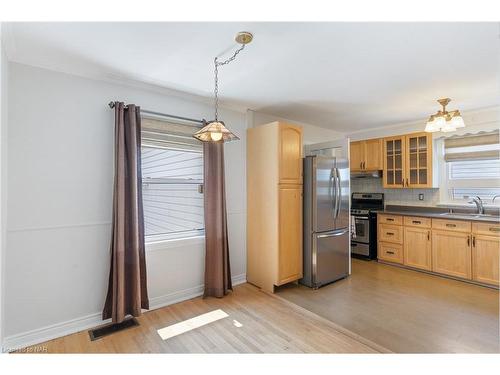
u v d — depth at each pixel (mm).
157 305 2826
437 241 3730
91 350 2057
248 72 2453
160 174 2955
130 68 2344
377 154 4770
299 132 3434
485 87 2834
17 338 2076
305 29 1758
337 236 3605
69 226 2314
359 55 2123
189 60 2201
